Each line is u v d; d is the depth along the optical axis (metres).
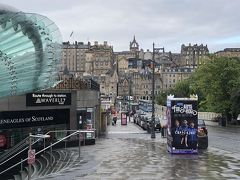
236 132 50.97
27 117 29.05
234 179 17.47
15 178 20.88
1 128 27.16
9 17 14.27
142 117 59.12
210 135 45.12
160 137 40.50
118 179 17.41
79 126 33.69
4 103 26.86
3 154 23.58
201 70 72.75
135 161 22.64
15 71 16.42
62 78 33.56
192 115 25.80
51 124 30.77
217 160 23.22
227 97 70.75
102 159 23.44
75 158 23.94
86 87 35.38
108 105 66.69
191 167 20.66
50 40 17.33
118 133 47.16
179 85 144.62
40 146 26.02
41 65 17.67
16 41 15.43
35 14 15.61
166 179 17.45
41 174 19.78
